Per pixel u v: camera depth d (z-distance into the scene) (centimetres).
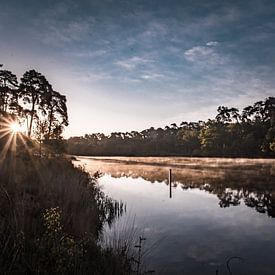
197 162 5403
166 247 776
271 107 8412
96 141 15050
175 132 13212
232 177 2627
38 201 862
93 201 1159
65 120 4409
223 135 8538
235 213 1186
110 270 560
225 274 619
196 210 1243
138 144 12600
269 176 2673
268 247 783
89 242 663
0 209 663
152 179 2538
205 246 786
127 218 1089
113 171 3419
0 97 3625
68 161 2506
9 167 1271
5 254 482
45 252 513
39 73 3950
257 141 7569
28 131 3419
